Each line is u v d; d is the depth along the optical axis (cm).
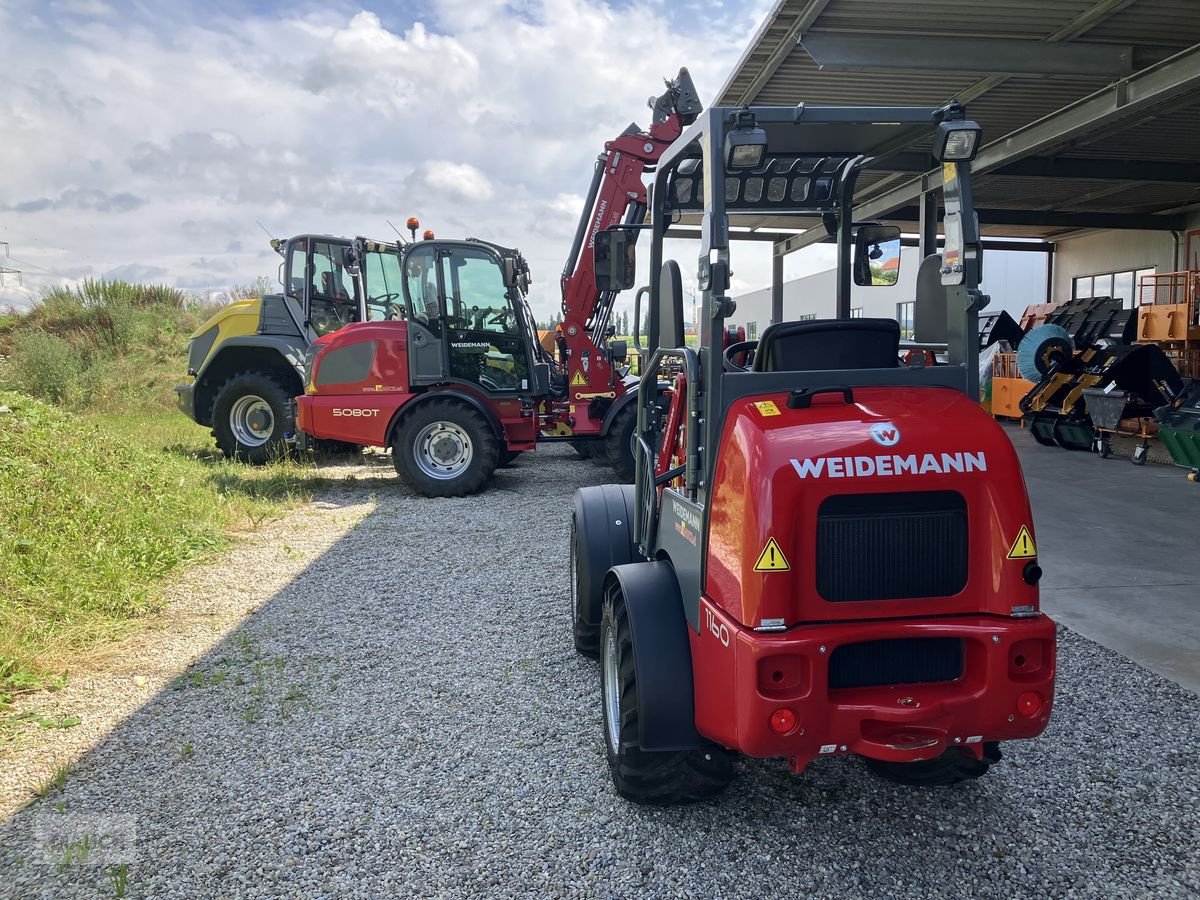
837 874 283
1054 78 895
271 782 347
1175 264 1905
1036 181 1528
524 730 390
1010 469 264
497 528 782
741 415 274
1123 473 1015
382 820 319
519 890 278
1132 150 1345
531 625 528
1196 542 691
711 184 288
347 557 683
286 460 1115
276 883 283
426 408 922
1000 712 259
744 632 254
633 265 431
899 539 263
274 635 514
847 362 301
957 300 304
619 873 286
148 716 407
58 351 1720
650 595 310
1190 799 324
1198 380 990
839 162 384
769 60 904
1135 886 275
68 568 553
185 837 309
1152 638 486
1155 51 880
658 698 292
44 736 385
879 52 845
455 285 936
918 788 334
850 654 266
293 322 1152
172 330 2098
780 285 1280
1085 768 347
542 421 1014
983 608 265
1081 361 1234
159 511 715
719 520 273
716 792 311
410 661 473
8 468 671
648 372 380
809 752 255
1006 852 293
